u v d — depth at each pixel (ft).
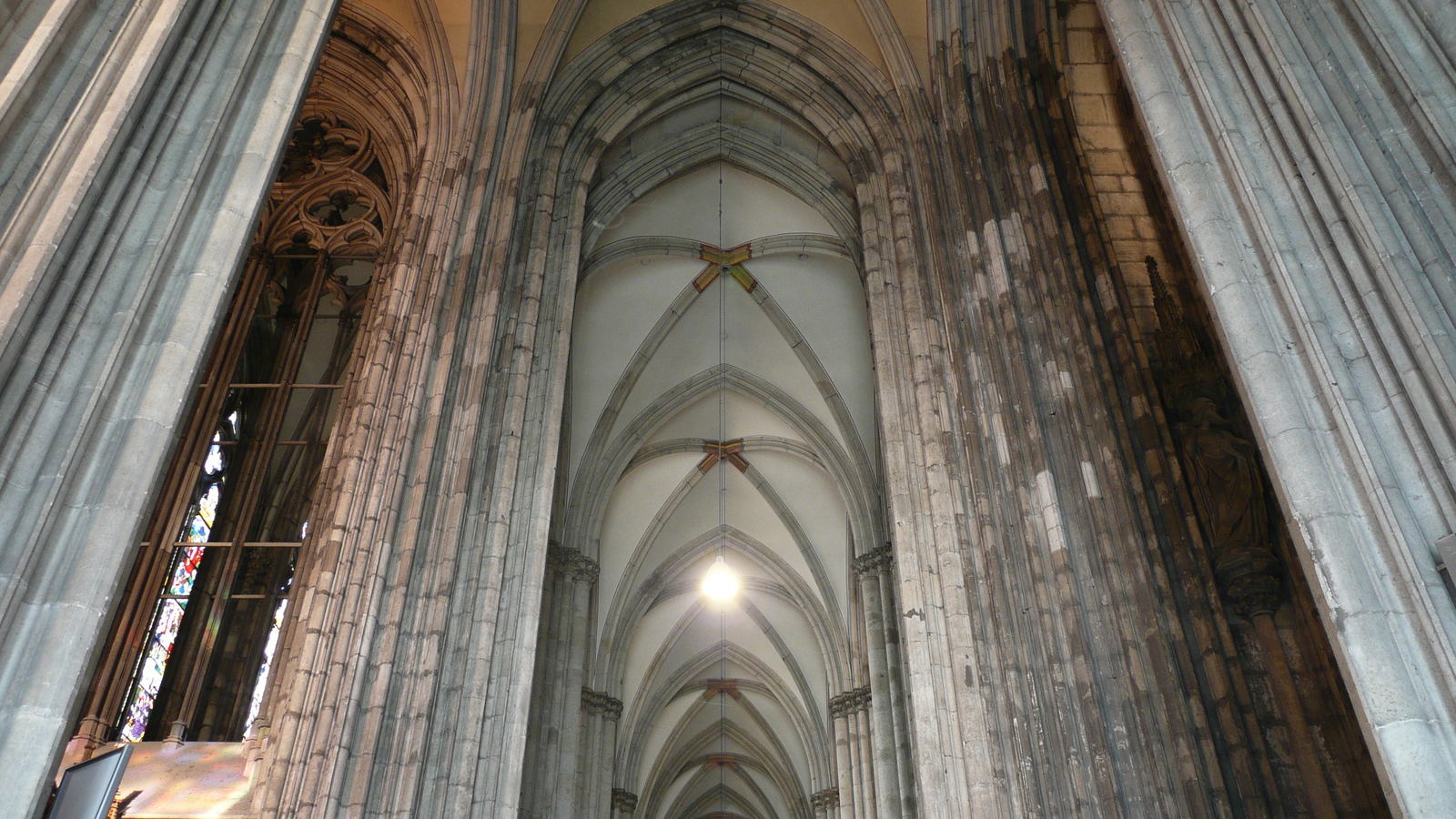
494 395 46.75
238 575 55.72
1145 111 23.79
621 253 69.41
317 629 36.99
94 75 19.88
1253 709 35.45
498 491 44.09
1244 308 20.62
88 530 17.30
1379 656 17.08
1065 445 38.99
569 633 68.23
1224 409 41.14
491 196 51.34
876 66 56.03
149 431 18.30
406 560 39.86
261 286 57.82
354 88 58.03
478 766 38.32
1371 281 19.40
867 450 75.41
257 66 23.07
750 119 63.31
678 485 85.51
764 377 78.79
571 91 57.06
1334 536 18.17
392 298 45.96
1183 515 38.88
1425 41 20.02
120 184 19.80
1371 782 34.73
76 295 18.57
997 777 35.17
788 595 90.68
